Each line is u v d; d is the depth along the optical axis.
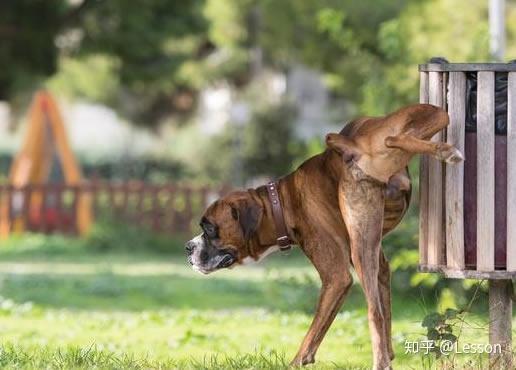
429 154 7.41
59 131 29.64
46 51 25.30
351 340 11.33
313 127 44.41
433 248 8.16
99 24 26.05
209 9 36.97
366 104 18.00
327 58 29.16
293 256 26.14
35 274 21.81
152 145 47.16
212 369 8.52
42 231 29.66
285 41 30.09
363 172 7.60
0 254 26.81
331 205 7.92
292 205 8.08
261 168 36.69
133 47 26.19
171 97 50.62
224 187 29.39
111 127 52.84
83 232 29.50
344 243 7.97
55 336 12.43
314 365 8.52
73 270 23.20
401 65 18.12
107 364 8.63
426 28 21.05
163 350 10.96
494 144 7.96
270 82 43.78
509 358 8.33
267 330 13.01
